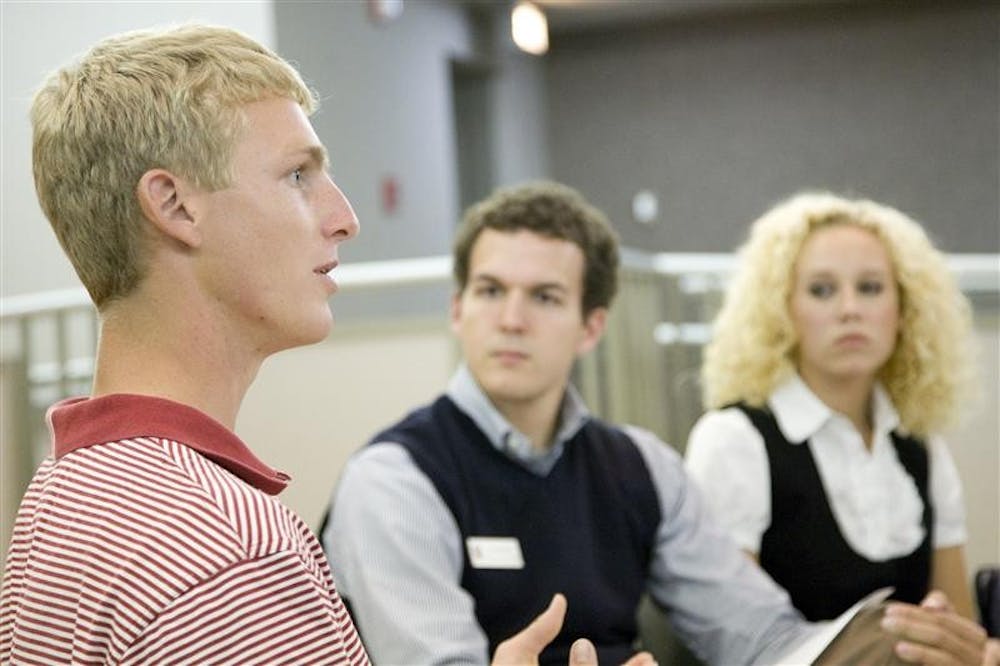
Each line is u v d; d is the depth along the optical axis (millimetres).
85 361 2676
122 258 784
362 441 2330
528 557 1612
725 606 1736
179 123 772
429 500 1571
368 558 1535
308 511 2316
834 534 1931
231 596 678
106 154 778
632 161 7820
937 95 7191
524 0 6617
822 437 1969
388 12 5832
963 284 2730
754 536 1942
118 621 681
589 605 1624
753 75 7520
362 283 2404
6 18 3467
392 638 1482
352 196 5512
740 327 2049
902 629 1538
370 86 5688
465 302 1699
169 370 783
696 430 2053
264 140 795
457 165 7273
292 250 801
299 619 697
